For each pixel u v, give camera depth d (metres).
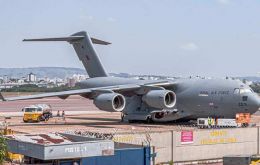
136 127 48.00
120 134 33.28
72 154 19.28
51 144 19.02
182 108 50.94
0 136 19.25
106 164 23.72
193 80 51.12
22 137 21.97
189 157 35.59
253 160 31.42
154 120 52.22
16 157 25.09
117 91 51.19
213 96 48.50
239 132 38.81
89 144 19.70
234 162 31.45
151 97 48.97
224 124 46.91
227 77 50.12
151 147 27.58
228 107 47.66
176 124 51.41
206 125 47.38
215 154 37.12
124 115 54.81
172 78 54.62
